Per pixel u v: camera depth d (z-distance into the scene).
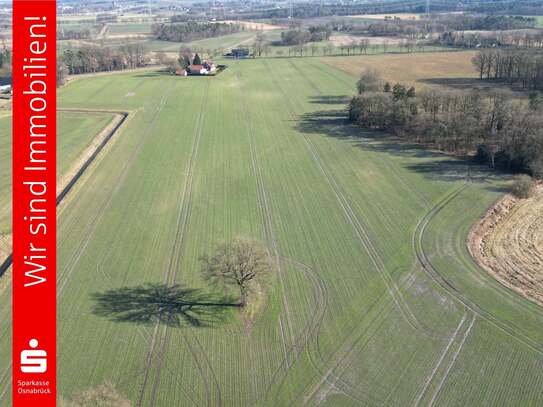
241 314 48.19
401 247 58.66
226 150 95.00
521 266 54.75
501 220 64.50
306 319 47.38
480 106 91.12
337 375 41.00
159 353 43.59
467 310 48.00
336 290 51.44
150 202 72.62
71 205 72.31
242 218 66.94
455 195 71.19
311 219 66.12
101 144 102.50
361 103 107.00
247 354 43.34
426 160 85.69
